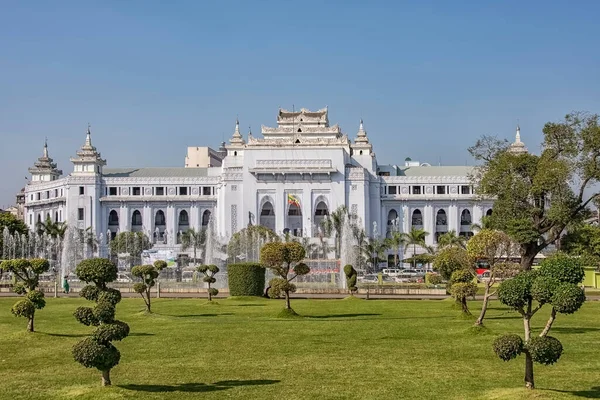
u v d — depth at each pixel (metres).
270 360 29.12
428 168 176.50
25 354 31.36
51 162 197.00
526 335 23.62
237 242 129.38
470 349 31.41
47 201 181.38
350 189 164.62
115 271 33.28
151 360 29.36
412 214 169.75
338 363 28.30
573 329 38.00
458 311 49.97
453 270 51.50
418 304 57.44
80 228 162.50
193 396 22.62
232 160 171.75
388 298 66.31
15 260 50.25
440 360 28.73
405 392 23.05
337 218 144.88
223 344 33.59
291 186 164.62
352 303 59.03
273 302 60.53
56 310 52.03
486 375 25.59
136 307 54.75
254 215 164.00
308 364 28.12
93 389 23.17
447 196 168.38
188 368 27.47
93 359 22.98
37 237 143.00
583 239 84.81
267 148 166.00
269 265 48.50
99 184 170.88
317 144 166.12
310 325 40.78
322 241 143.38
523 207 79.06
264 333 37.41
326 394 22.88
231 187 165.38
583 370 26.34
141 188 172.50
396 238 148.50
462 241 134.62
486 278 92.94
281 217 163.88
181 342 34.34
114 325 23.91
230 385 24.27
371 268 141.12
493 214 81.44
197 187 172.50
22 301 36.88
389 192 170.25
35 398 22.67
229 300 62.88
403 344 33.09
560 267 23.48
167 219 171.38
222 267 119.81
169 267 129.12
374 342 33.81
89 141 173.12
